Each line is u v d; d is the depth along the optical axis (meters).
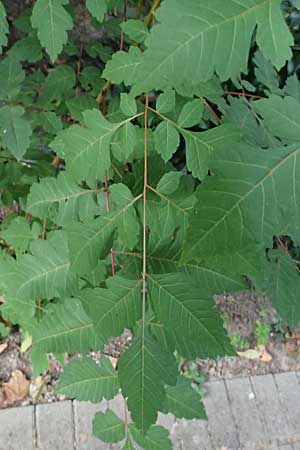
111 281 0.46
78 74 0.95
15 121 0.74
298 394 1.48
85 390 0.59
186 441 1.34
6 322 1.36
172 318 0.44
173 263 0.53
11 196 0.98
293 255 1.04
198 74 0.32
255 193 0.34
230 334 1.53
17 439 1.26
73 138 0.53
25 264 0.60
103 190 0.63
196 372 1.43
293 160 0.35
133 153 0.58
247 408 1.42
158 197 0.54
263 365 1.51
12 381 1.32
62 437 1.28
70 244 0.50
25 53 0.90
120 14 0.96
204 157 0.53
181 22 0.31
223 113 0.64
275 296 0.66
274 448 1.39
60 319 0.57
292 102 0.40
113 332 0.45
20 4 1.42
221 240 0.34
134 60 0.53
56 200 0.63
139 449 0.97
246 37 0.32
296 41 1.24
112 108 0.77
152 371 0.43
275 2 0.32
